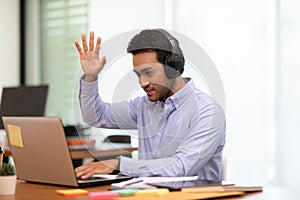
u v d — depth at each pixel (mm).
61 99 5340
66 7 5285
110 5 4871
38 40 5512
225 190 1670
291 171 3859
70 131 3184
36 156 1940
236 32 4086
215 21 4188
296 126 3840
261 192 1744
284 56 3893
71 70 5258
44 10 5469
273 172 3939
